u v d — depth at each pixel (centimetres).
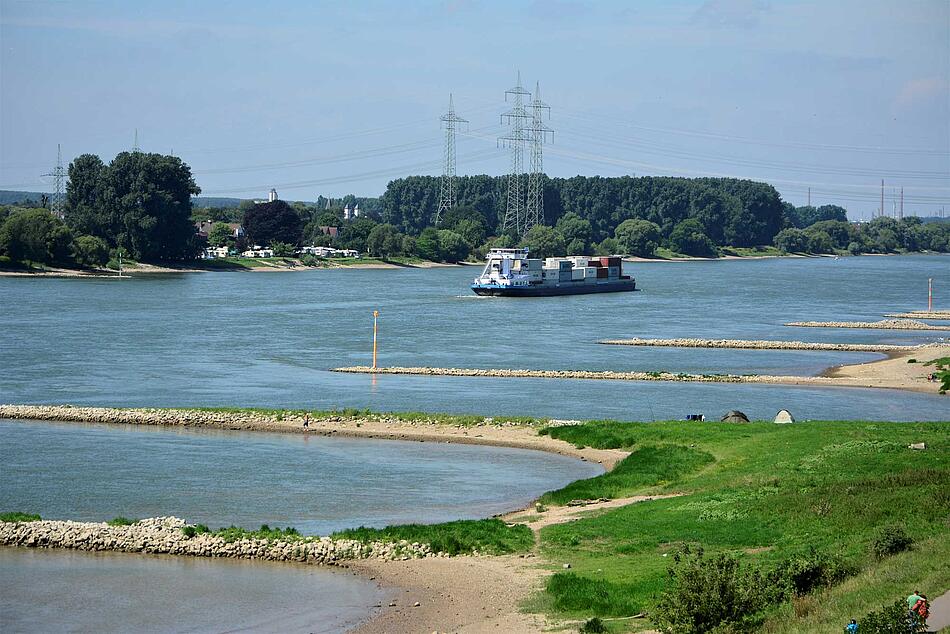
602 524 13025
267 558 12250
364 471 17212
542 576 11288
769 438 17662
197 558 12288
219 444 19150
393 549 12294
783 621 8750
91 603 10862
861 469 14700
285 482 16400
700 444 17800
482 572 11519
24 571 11800
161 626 10250
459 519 14400
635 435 18875
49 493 15562
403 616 10312
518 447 19150
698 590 8838
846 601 8919
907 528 11406
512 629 9712
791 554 11019
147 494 15550
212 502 15175
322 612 10525
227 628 10188
